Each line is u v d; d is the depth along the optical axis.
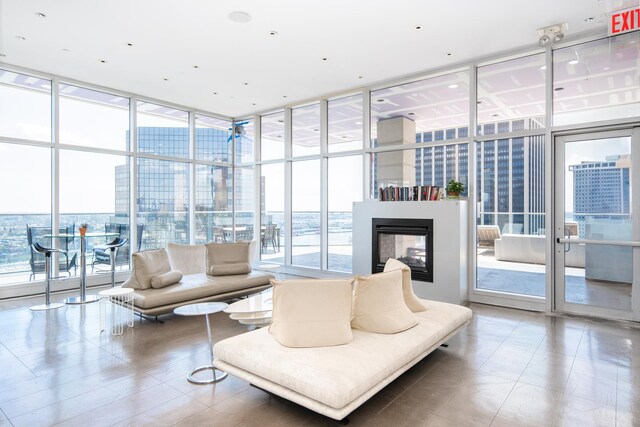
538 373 3.11
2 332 4.16
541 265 5.08
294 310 2.76
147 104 7.39
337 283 2.85
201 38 4.73
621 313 4.55
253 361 2.57
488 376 3.06
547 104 4.95
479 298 5.44
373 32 4.57
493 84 5.46
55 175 6.11
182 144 8.00
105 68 5.75
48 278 5.21
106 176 6.79
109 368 3.25
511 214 5.32
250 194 8.72
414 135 6.21
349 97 7.04
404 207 5.70
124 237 7.03
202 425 2.39
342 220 7.12
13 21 4.29
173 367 3.27
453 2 3.89
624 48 4.51
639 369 3.18
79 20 4.27
